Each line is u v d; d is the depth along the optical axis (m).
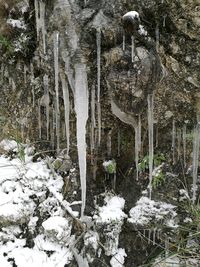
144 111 2.67
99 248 2.71
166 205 2.80
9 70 3.10
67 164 2.86
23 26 2.91
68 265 2.62
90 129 2.77
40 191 2.78
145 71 2.45
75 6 2.52
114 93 2.53
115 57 2.46
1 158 2.96
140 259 2.78
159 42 2.56
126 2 2.49
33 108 3.00
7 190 2.75
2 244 2.63
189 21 2.50
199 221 2.72
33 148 2.98
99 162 2.88
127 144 2.88
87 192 2.84
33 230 2.69
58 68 2.62
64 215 2.72
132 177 2.88
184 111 2.75
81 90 2.54
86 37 2.51
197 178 2.88
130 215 2.80
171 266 2.69
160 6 2.48
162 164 2.87
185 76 2.63
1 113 3.11
